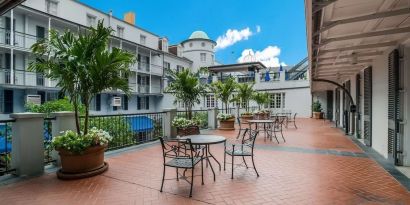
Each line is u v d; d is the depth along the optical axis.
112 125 7.01
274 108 20.92
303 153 6.11
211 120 11.92
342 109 12.55
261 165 4.96
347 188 3.69
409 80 4.81
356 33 4.31
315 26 3.58
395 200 3.27
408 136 4.85
